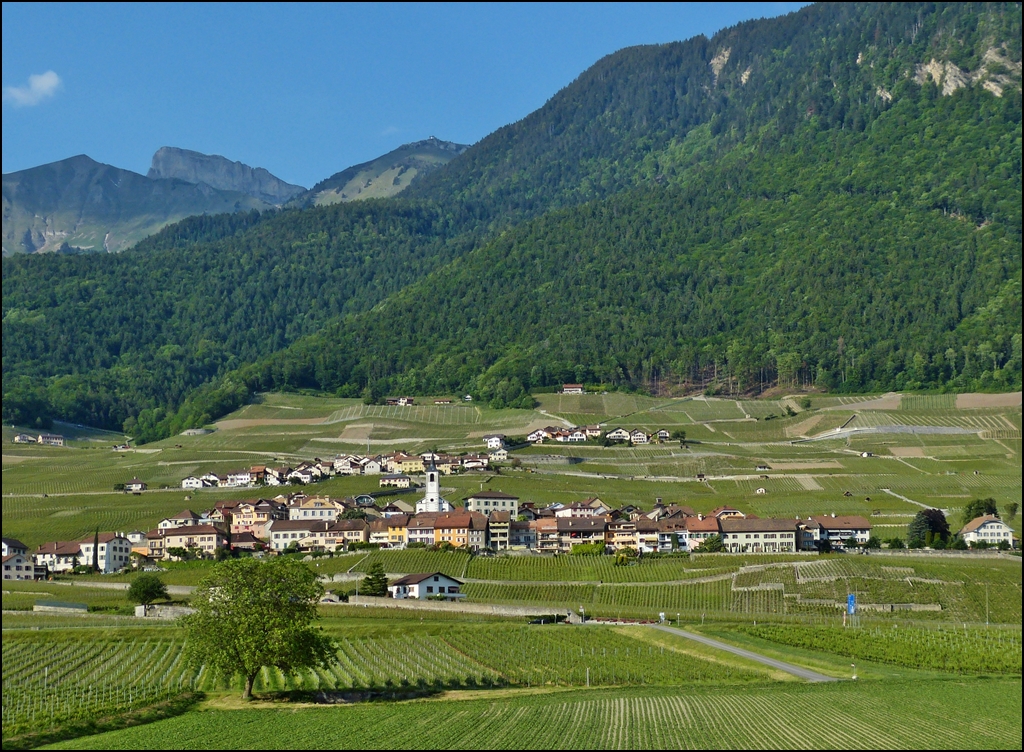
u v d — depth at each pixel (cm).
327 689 14038
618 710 11975
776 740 10475
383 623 19025
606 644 16612
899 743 10356
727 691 13012
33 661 15675
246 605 13975
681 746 10312
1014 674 14562
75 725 11862
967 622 19625
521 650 16212
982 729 10894
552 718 11650
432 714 12081
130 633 17525
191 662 14675
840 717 11412
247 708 12950
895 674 14338
